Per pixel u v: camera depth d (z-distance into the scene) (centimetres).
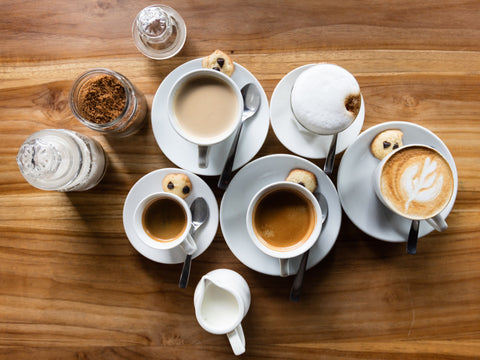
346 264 60
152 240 56
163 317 61
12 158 60
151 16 54
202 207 57
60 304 61
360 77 59
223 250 60
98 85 56
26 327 61
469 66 59
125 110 54
